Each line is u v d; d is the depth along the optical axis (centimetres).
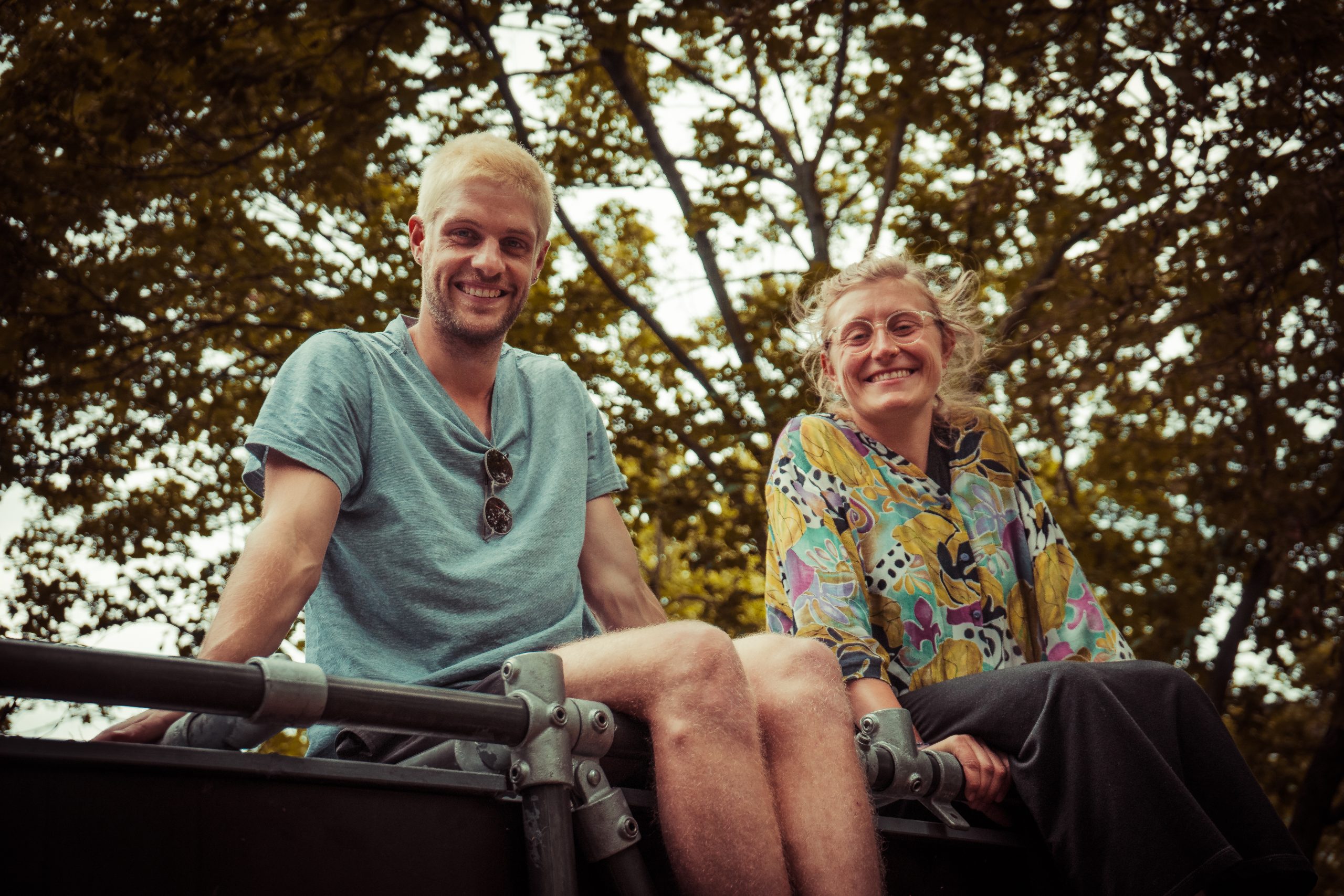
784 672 186
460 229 232
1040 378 750
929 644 252
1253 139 655
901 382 268
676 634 173
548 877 146
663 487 822
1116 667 216
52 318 750
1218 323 750
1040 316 765
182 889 124
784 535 258
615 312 847
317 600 213
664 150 834
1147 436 891
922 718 228
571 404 248
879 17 743
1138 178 708
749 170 834
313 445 203
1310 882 204
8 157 704
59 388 756
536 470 234
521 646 207
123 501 833
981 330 297
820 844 173
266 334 837
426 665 205
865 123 784
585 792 155
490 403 240
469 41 718
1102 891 198
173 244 785
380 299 769
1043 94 690
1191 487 828
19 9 692
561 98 902
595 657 176
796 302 304
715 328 938
